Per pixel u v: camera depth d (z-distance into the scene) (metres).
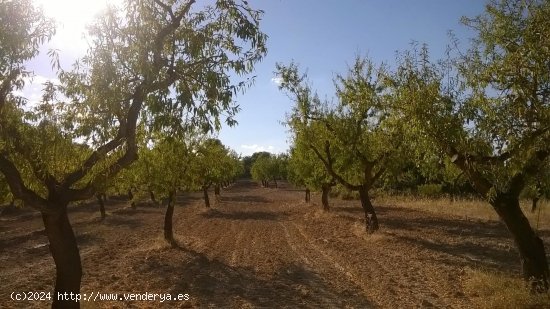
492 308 9.20
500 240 19.34
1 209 40.09
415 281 12.22
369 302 10.45
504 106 8.72
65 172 8.56
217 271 14.55
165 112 7.50
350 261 15.41
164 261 16.53
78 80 8.00
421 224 25.17
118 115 7.86
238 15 7.91
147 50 7.52
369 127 20.64
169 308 10.13
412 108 9.88
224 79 7.67
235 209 42.78
